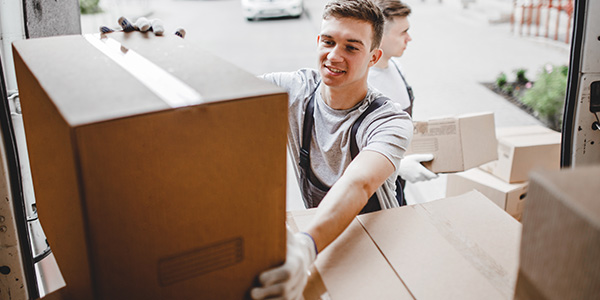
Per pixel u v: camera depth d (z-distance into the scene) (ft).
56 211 2.72
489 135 7.64
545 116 16.05
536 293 1.81
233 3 48.75
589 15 5.41
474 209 3.84
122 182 2.10
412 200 11.09
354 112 4.68
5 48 4.83
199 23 35.65
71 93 2.25
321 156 5.10
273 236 2.63
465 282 3.08
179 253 2.39
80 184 2.02
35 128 2.78
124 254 2.25
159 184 2.19
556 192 1.61
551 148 8.45
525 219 1.81
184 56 2.90
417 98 18.42
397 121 4.38
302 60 23.75
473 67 22.86
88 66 2.65
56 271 5.47
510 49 26.23
